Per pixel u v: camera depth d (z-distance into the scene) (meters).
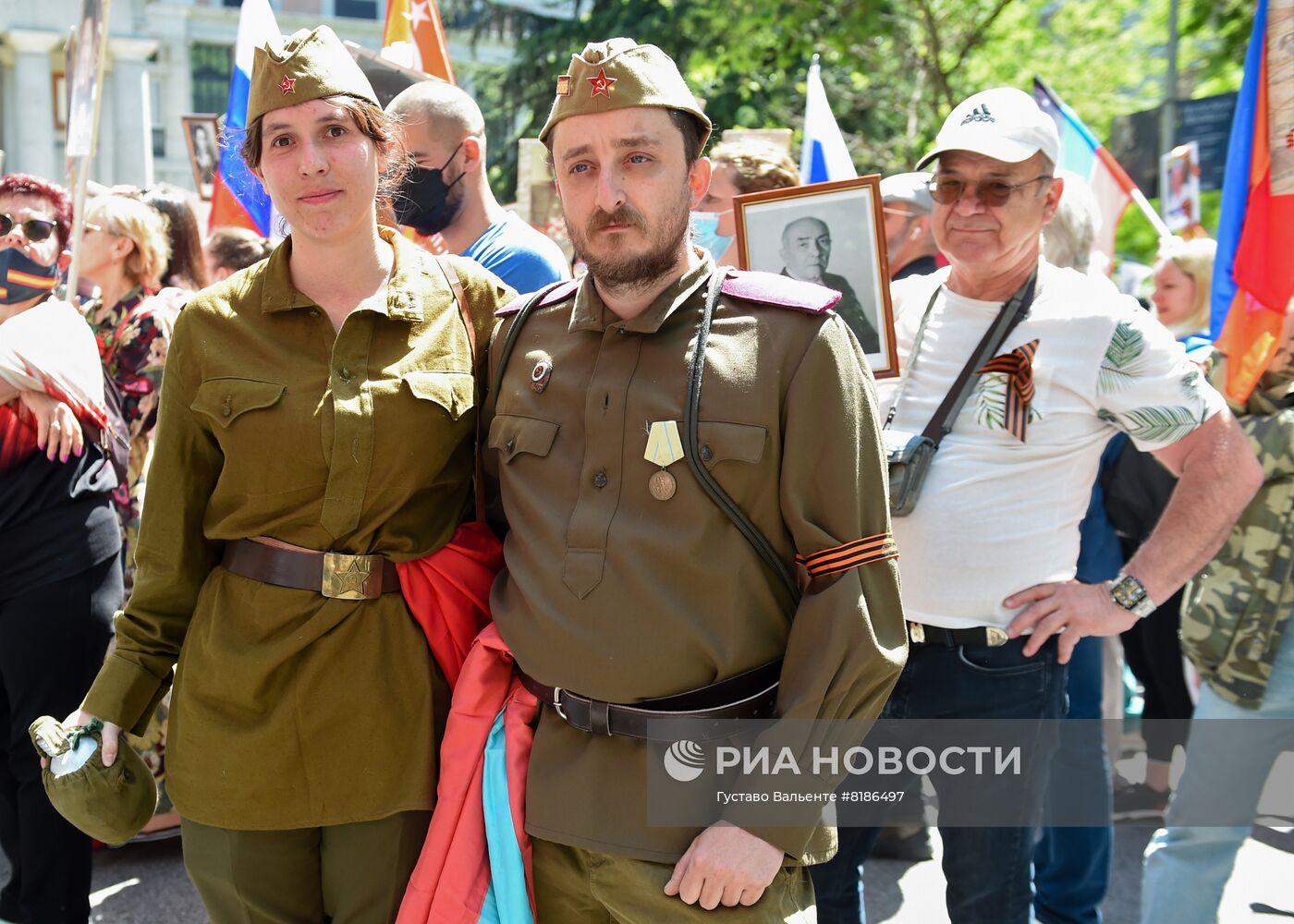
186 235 4.42
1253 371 3.12
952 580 2.46
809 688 1.87
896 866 3.96
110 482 3.25
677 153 1.97
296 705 2.15
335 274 2.20
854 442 1.93
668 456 1.94
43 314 3.15
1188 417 2.41
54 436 3.06
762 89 15.48
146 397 3.91
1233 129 3.27
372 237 2.23
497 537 2.32
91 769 2.21
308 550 2.17
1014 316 2.52
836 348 1.94
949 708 2.50
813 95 3.82
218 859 2.21
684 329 2.00
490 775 2.10
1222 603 2.97
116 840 2.30
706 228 4.06
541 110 18.61
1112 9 15.20
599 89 1.94
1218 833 2.95
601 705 1.98
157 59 23.34
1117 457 3.63
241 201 3.17
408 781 2.18
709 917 1.92
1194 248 4.50
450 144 3.20
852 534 1.91
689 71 15.38
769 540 1.97
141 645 2.29
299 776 2.17
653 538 1.94
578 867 2.06
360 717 2.16
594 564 1.96
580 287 2.11
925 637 2.50
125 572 3.95
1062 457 2.47
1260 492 2.97
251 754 2.16
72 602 3.11
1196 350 3.78
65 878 3.08
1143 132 7.70
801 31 13.98
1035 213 2.49
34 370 3.03
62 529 3.11
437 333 2.21
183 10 23.30
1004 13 14.27
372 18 25.23
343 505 2.13
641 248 1.96
